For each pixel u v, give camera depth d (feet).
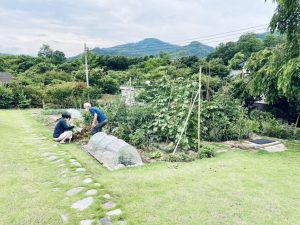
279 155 29.22
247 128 37.86
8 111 77.00
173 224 13.61
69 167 22.40
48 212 14.51
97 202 15.71
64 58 246.27
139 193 17.29
